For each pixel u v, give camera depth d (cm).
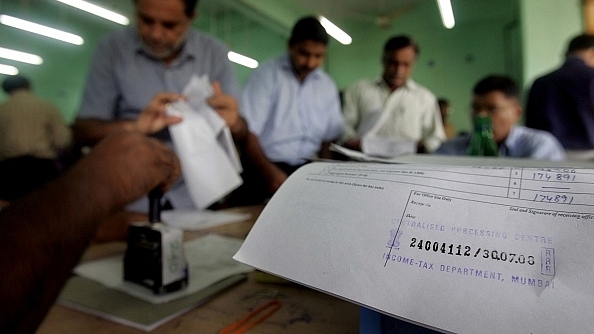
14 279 19
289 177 29
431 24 552
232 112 91
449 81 545
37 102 233
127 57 107
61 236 22
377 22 580
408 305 18
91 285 38
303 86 149
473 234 19
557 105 148
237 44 660
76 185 25
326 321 30
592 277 16
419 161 35
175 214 82
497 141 107
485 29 519
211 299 35
